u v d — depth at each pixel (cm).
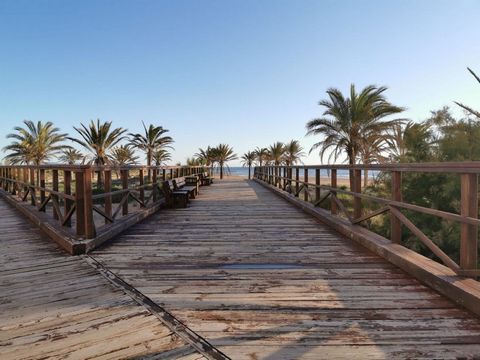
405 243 926
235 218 762
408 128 1187
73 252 448
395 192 429
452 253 873
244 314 270
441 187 934
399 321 256
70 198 521
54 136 3084
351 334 238
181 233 593
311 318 262
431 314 268
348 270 382
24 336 238
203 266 400
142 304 290
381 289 323
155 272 377
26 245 507
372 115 1898
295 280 350
